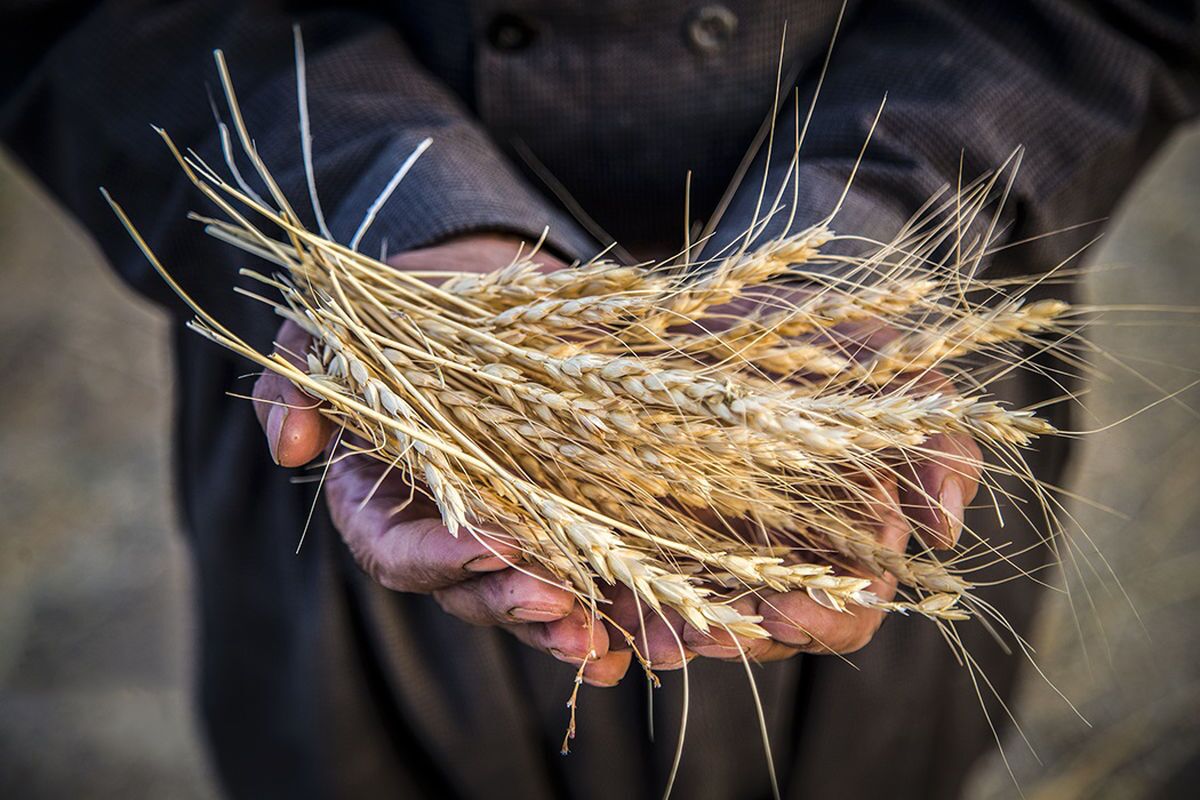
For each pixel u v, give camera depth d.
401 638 0.59
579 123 0.56
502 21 0.54
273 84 0.53
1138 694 0.98
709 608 0.39
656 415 0.42
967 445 0.44
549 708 0.62
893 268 0.45
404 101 0.53
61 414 1.25
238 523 0.61
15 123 0.58
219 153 0.53
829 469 0.43
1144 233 1.37
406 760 0.65
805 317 0.44
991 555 0.59
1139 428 1.17
